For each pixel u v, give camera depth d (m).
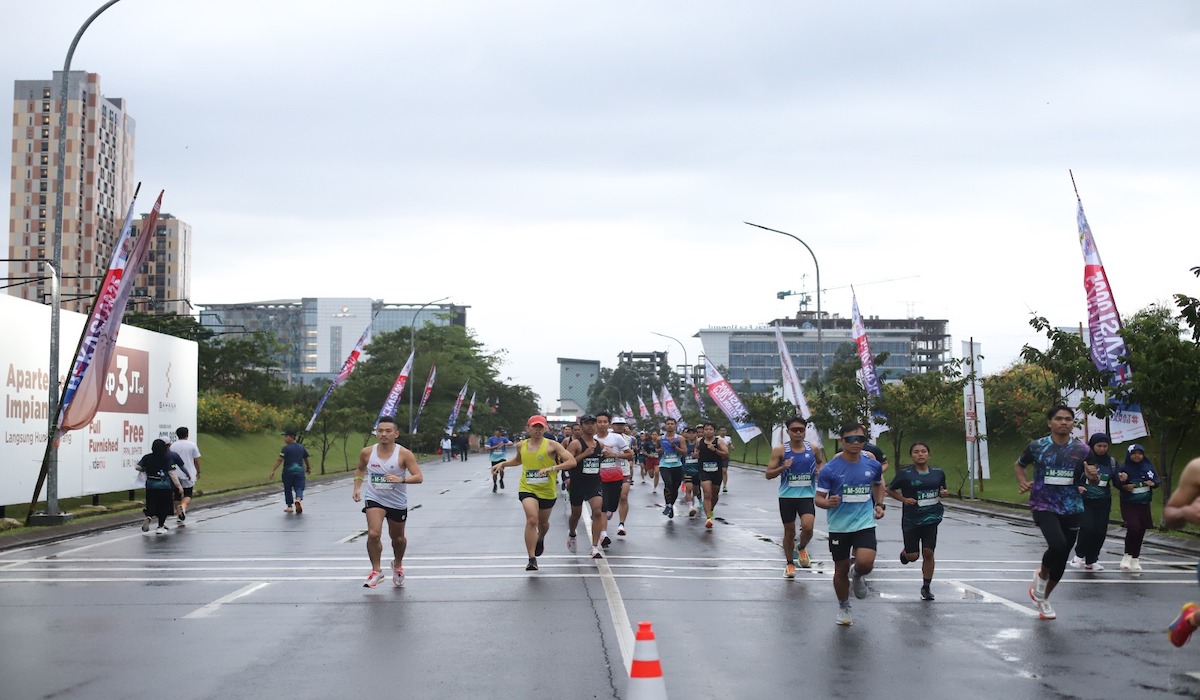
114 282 22.56
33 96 144.62
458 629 10.16
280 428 61.06
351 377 101.00
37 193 145.00
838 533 10.41
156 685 7.94
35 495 22.33
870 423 34.75
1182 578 14.20
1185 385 19.95
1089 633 10.05
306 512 26.55
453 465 67.06
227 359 70.56
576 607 11.45
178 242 157.12
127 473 28.55
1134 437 22.11
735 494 34.59
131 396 28.86
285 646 9.37
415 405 97.88
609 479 19.08
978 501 30.62
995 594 12.55
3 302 22.25
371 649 9.22
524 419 139.75
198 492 33.28
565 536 19.67
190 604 11.74
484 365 125.25
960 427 43.62
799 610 11.32
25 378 23.27
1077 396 30.73
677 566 15.12
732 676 8.23
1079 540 15.06
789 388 37.91
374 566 12.90
